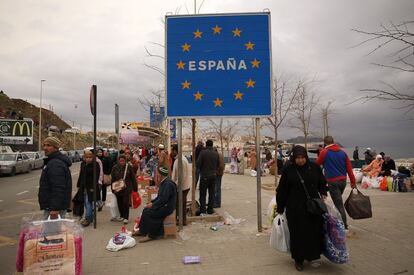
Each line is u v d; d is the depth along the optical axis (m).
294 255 5.55
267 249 6.75
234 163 26.03
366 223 8.60
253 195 14.27
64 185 5.77
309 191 5.59
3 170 27.73
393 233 7.65
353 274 5.35
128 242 7.03
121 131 35.12
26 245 4.70
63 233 4.82
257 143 8.25
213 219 9.41
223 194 14.60
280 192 5.79
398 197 12.99
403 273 5.36
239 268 5.73
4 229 9.44
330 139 7.86
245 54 8.52
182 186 8.66
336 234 5.41
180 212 8.45
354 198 7.46
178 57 8.59
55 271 4.69
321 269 5.59
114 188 9.48
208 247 6.98
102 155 12.30
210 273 5.54
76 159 54.94
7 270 5.99
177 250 6.83
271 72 8.51
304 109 32.75
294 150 5.73
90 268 5.87
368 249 6.53
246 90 8.48
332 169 7.70
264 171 26.16
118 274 5.59
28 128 54.31
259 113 8.44
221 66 8.52
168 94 8.55
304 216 5.52
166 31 8.61
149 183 16.80
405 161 20.83
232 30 8.55
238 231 8.20
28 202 14.62
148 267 5.89
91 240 7.73
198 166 10.05
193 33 8.59
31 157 34.25
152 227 7.57
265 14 8.55
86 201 9.32
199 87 8.53
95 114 9.11
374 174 16.53
